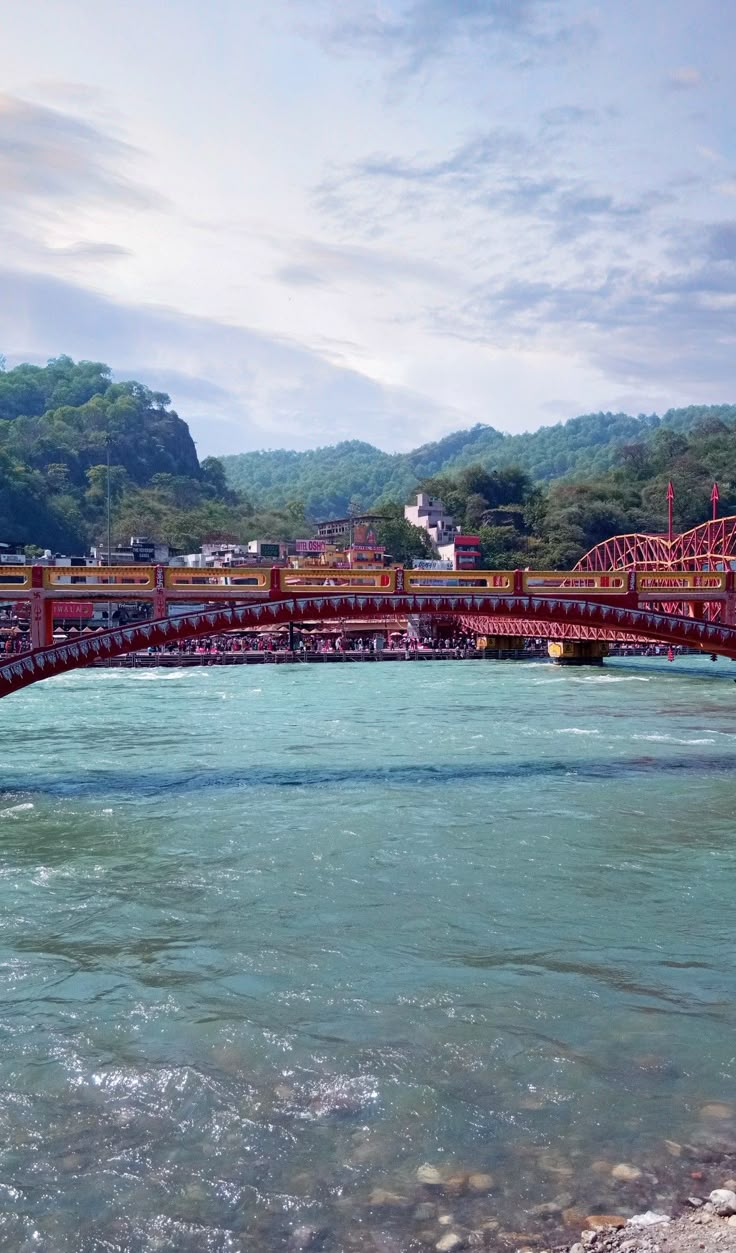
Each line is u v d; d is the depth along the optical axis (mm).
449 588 42406
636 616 44844
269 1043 16938
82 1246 11781
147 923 23031
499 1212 12234
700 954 21109
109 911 23859
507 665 112625
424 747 49156
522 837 30844
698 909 24000
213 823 32688
